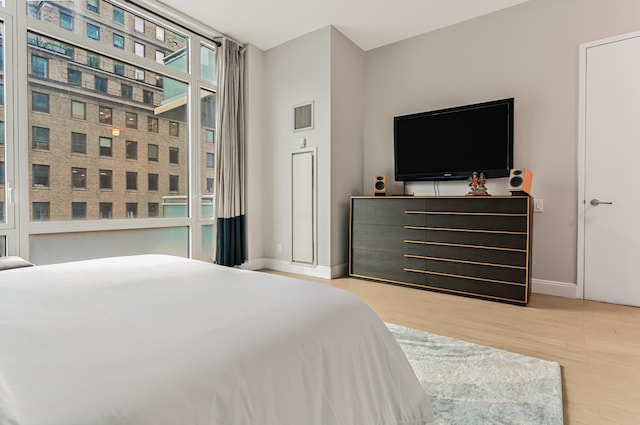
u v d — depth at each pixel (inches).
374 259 137.0
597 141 108.7
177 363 23.0
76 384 20.0
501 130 120.0
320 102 142.1
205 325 30.0
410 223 127.8
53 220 100.2
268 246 162.7
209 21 135.0
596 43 108.4
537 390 55.9
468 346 73.8
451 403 52.4
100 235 111.3
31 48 95.7
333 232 142.5
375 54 157.8
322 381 29.0
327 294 41.1
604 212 107.9
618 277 106.1
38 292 40.9
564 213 114.5
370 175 159.5
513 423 47.4
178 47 133.4
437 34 140.5
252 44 155.5
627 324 88.4
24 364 22.3
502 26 125.6
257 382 24.2
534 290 119.8
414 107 146.7
